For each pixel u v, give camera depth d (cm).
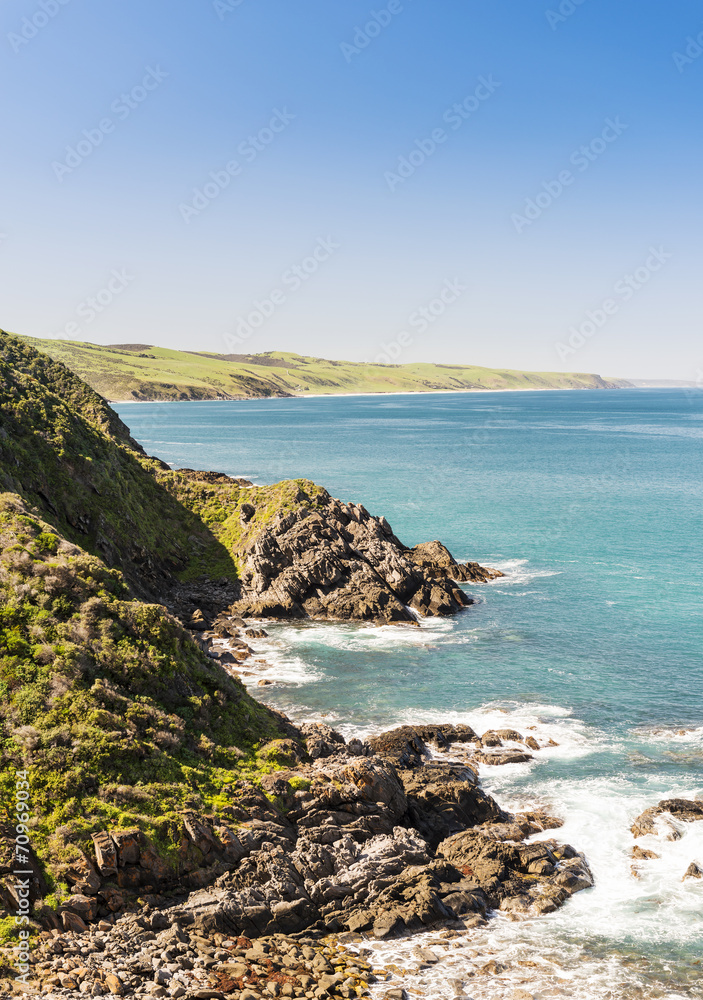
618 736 4128
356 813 3047
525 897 2725
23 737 2791
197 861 2583
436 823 3209
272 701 4606
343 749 3575
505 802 3447
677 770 3734
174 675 3388
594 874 2912
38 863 2409
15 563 3541
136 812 2648
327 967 2241
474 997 2181
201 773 2970
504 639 5803
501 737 4069
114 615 3494
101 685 3116
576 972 2334
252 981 2144
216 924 2362
